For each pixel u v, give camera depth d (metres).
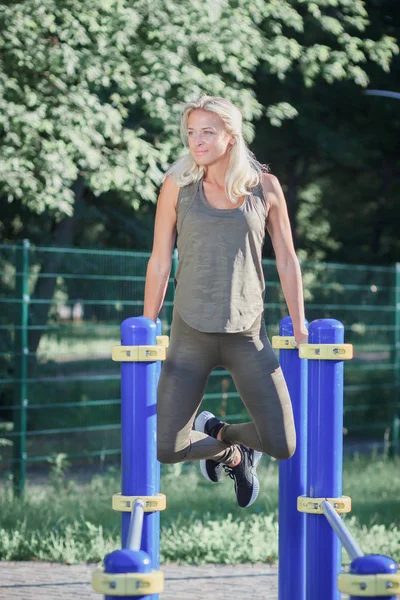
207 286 5.95
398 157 32.41
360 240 36.12
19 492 15.56
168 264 6.22
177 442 6.15
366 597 4.32
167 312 17.33
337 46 23.48
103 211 24.84
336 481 6.06
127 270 17.92
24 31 15.14
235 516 14.17
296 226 32.31
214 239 5.95
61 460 17.00
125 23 15.54
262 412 6.10
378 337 21.98
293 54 18.00
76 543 12.19
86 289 18.16
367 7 27.41
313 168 37.00
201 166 6.07
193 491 15.89
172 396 6.08
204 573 11.13
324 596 6.00
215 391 18.48
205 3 16.39
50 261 18.16
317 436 6.07
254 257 6.04
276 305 19.66
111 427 17.03
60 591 10.16
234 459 7.05
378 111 29.33
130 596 4.28
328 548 6.01
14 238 24.06
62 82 15.76
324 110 28.34
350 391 23.03
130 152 16.00
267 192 6.17
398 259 35.34
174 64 15.91
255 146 28.70
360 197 35.69
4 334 20.39
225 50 16.36
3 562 11.75
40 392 18.62
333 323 6.05
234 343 6.02
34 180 15.32
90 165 15.45
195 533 12.30
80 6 15.52
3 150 15.27
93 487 16.52
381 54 19.89
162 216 6.18
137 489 5.75
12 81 15.48
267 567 11.51
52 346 18.81
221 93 16.62
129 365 5.74
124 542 5.40
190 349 6.07
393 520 14.21
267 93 25.94
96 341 18.77
